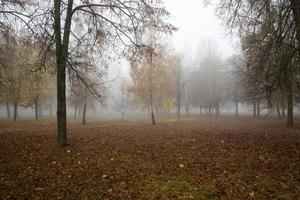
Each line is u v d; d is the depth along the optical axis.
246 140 12.19
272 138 12.78
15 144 11.16
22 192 5.59
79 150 9.83
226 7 10.27
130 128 19.73
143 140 12.52
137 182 6.18
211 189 5.66
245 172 6.76
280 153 8.86
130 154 9.16
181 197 5.29
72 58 10.41
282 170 6.83
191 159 8.30
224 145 10.78
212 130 17.50
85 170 7.17
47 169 7.26
